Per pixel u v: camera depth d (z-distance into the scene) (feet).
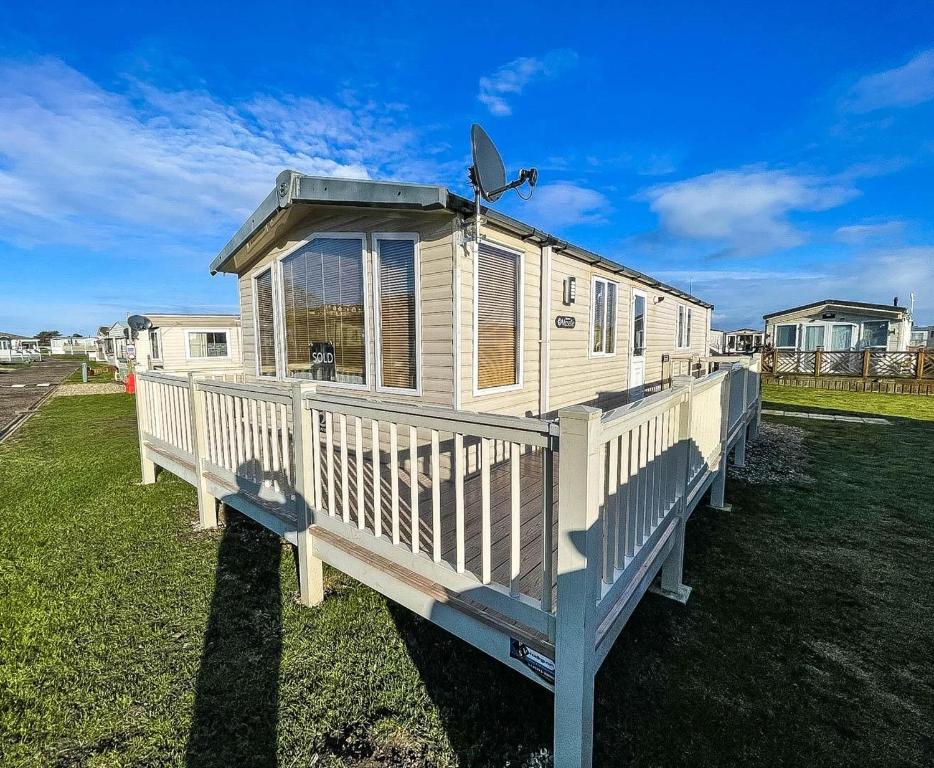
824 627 9.36
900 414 34.22
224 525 14.51
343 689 7.68
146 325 49.21
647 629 9.27
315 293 16.56
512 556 6.08
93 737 6.72
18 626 9.34
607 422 5.68
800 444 24.94
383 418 7.80
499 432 6.06
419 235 13.50
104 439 27.25
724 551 12.69
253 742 6.63
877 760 6.35
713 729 6.87
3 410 39.83
